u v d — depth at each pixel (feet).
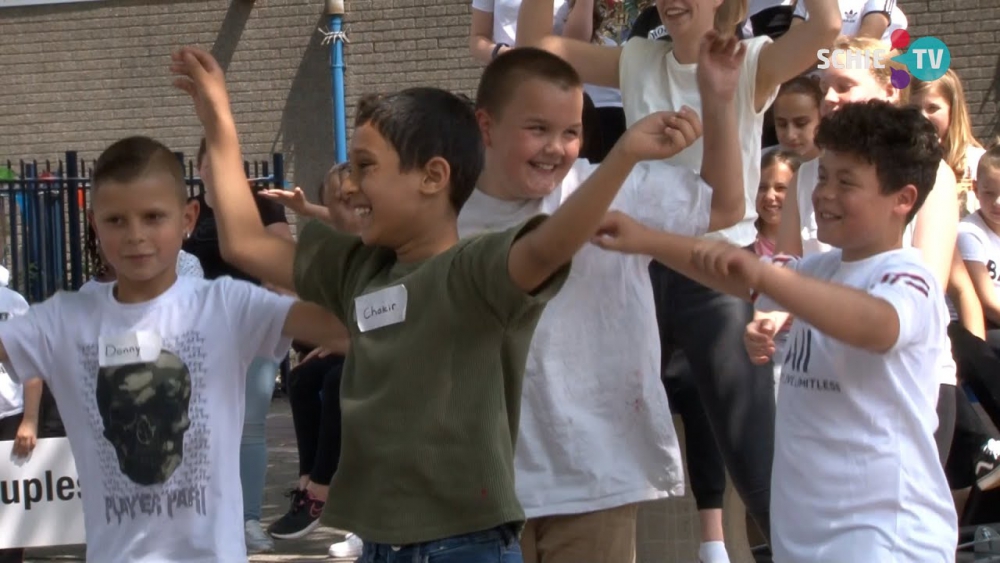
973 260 21.57
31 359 13.62
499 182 14.16
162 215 13.26
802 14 23.21
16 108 53.93
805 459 12.78
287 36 50.78
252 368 25.08
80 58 53.16
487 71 14.08
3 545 22.98
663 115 10.27
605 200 10.20
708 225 13.71
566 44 17.98
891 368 12.31
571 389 14.28
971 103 43.65
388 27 49.78
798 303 11.12
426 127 11.30
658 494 14.57
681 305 17.29
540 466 14.26
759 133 17.02
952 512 12.69
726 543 19.84
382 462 11.23
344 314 12.28
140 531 13.37
